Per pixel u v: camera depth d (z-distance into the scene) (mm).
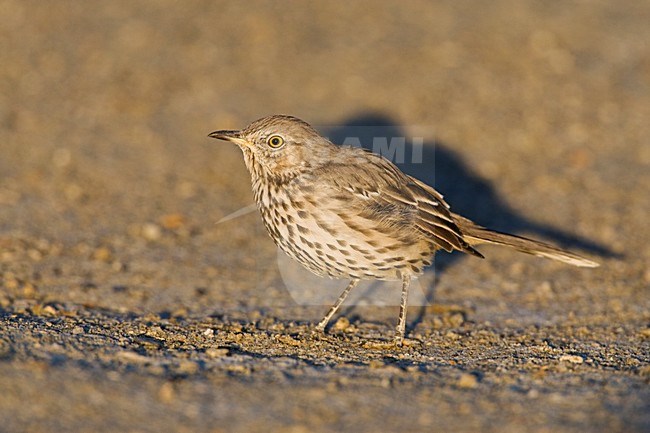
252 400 11008
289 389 11406
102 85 24734
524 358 13133
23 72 25297
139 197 20219
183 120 23344
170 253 17969
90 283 16359
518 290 16734
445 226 14109
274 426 10336
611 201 20391
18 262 17047
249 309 15602
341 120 23078
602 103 24297
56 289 15953
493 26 28031
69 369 11602
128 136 22672
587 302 16141
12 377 11180
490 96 24484
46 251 17672
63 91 24500
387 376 12062
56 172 21000
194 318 14859
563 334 14508
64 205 19688
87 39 27016
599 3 30016
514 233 19094
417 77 25172
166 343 13242
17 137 22375
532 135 22922
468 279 17234
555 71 25703
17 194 20000
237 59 25984
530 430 10305
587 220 19656
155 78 25078
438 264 17891
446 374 12258
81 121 23250
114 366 11891
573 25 28266
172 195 20391
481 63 25969
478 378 12086
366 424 10445
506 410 10875
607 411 10820
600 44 27281
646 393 11430
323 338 14008
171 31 27484
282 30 27500
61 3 29125
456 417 10664
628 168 21750
